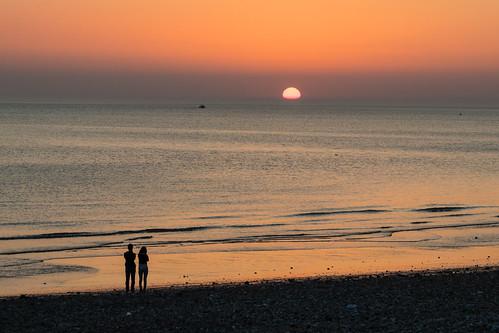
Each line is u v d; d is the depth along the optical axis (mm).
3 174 108375
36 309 34750
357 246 55656
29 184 96625
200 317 33250
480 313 34094
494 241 58188
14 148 162875
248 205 80875
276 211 76188
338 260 50219
